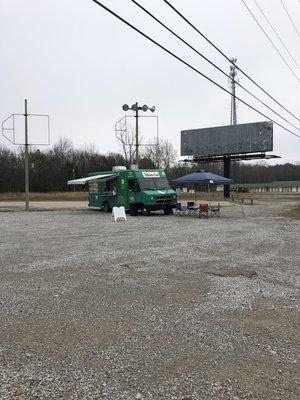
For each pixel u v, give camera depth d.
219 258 10.91
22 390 3.95
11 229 18.28
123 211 23.14
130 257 10.95
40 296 7.14
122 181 28.34
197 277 8.66
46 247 12.73
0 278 8.52
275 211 32.44
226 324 5.79
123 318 6.01
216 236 15.63
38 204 44.59
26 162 33.69
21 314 6.17
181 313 6.26
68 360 4.61
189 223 21.48
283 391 3.94
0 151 94.69
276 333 5.46
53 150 99.75
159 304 6.71
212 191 88.56
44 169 95.25
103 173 31.14
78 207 37.56
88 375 4.26
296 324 5.81
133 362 4.56
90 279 8.41
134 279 8.43
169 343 5.10
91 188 32.31
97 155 101.56
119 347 4.97
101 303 6.75
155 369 4.40
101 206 30.98
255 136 63.22
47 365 4.48
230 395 3.87
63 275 8.77
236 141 64.81
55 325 5.71
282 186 125.94
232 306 6.62
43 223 21.41
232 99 56.12
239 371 4.36
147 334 5.39
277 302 6.87
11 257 10.97
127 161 64.12
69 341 5.15
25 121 33.41
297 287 7.88
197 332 5.48
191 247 12.76
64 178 96.38
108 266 9.75
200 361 4.60
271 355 4.76
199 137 68.19
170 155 91.12
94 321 5.88
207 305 6.67
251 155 64.62
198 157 68.62
